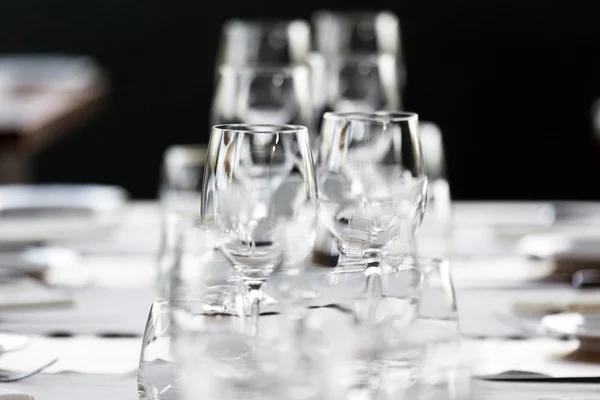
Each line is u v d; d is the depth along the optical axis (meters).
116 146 4.92
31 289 1.41
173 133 4.93
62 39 4.86
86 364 1.19
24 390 1.13
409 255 1.19
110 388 1.14
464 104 4.86
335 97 1.66
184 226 1.25
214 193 1.06
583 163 4.86
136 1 4.84
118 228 1.79
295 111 1.55
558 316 1.29
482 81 4.84
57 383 1.15
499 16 4.79
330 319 1.08
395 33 2.05
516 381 1.16
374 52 2.03
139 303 1.39
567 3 4.77
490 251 1.63
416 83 4.85
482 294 1.42
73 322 1.32
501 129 4.87
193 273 1.24
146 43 4.86
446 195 1.52
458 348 1.09
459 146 4.89
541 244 1.58
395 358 1.07
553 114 4.84
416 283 1.08
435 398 1.06
